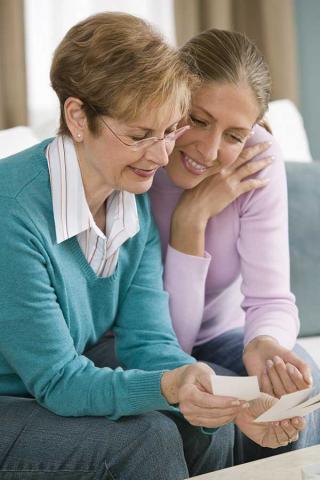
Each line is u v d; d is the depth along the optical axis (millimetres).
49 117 3871
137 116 1605
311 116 4418
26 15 3783
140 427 1643
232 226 2131
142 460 1622
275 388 1732
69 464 1634
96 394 1644
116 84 1592
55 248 1726
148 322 1947
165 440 1638
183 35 4020
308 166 2900
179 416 1849
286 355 1818
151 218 2037
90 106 1636
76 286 1792
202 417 1563
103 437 1631
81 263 1800
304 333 2750
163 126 1640
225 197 2062
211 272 2182
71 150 1737
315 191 2834
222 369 2043
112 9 4012
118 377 1655
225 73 1866
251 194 2105
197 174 1980
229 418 1555
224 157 1964
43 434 1649
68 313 1774
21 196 1682
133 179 1695
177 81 1623
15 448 1651
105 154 1664
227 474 1492
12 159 1756
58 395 1664
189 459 1859
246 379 1490
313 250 2773
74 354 1711
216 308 2232
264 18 4195
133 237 1945
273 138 2172
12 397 1771
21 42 3682
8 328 1656
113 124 1628
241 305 2123
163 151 1653
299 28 4391
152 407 1646
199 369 1613
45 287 1677
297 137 3533
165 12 4121
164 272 2100
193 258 2061
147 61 1597
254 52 1942
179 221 2068
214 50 1896
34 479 1658
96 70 1611
